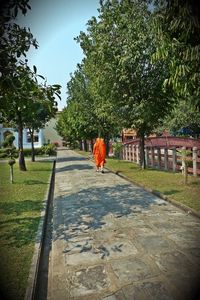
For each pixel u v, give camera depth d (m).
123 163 20.52
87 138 33.31
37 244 5.31
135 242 5.47
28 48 4.82
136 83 14.06
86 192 10.69
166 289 3.84
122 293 3.79
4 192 10.45
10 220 6.86
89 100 25.42
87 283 4.10
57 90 5.00
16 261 4.61
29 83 4.84
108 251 5.13
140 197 9.34
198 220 6.70
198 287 3.87
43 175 15.41
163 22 5.34
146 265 4.52
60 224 6.96
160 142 20.73
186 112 25.88
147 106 13.80
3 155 20.86
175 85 5.65
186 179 10.50
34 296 3.75
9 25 4.63
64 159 30.11
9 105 4.96
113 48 13.66
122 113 14.82
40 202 8.73
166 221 6.68
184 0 4.70
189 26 4.87
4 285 3.89
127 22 13.37
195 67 5.37
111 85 14.52
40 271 4.61
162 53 5.45
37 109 5.31
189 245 5.22
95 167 19.89
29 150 38.62
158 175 13.20
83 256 5.00
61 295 3.88
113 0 13.70
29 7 4.24
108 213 7.61
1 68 4.68
